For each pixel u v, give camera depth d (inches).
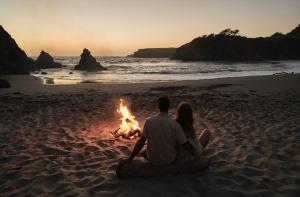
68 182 178.1
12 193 166.6
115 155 224.2
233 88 638.5
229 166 197.9
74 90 654.5
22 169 199.0
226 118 341.4
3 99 515.8
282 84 686.5
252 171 189.6
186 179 177.3
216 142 250.7
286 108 395.5
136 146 175.0
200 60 5014.8
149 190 165.5
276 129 287.7
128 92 608.4
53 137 273.6
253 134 272.5
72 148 242.2
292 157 213.3
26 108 422.9
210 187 168.7
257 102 450.3
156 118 174.4
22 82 915.4
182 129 173.9
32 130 298.8
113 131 290.4
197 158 185.3
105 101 483.8
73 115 372.2
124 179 179.3
